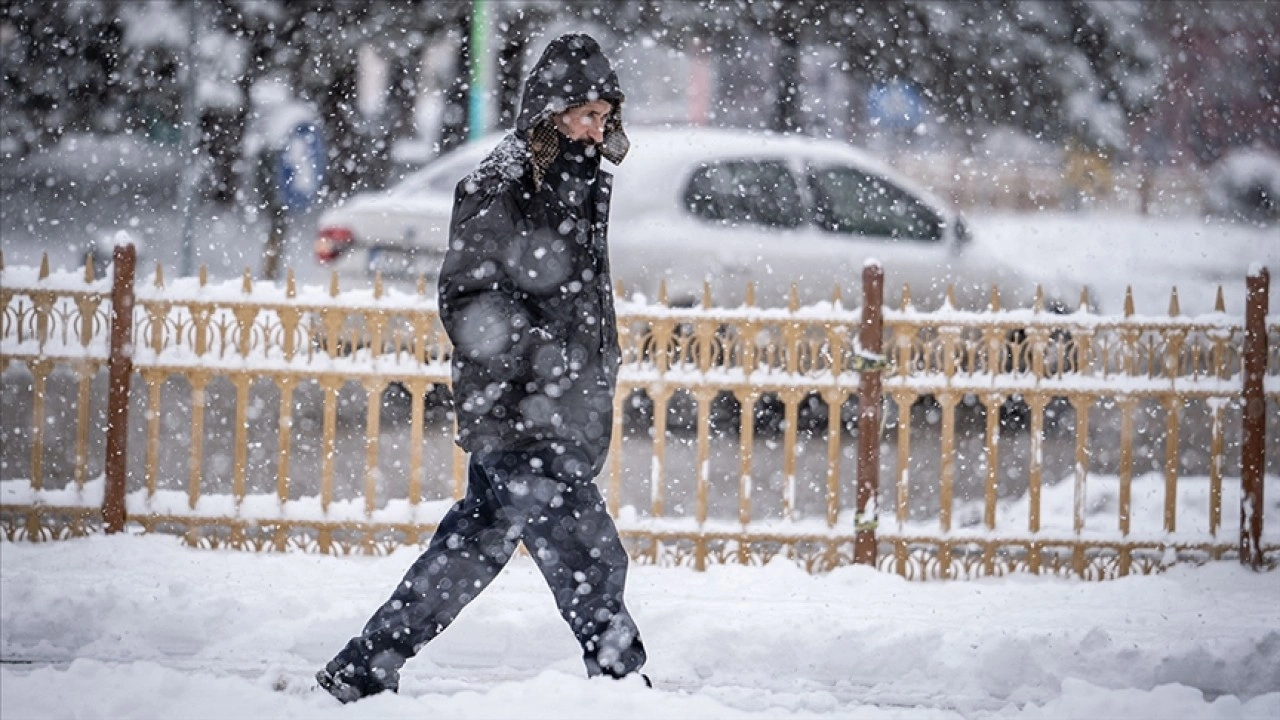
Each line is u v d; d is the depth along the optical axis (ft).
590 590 50.52
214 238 202.28
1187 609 68.08
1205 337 75.56
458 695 51.88
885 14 219.41
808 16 216.13
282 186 197.77
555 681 51.88
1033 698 57.72
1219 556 75.97
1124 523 75.31
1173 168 233.96
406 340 74.38
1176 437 75.66
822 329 80.33
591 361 50.37
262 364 73.92
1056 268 167.12
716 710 50.52
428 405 117.19
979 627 63.72
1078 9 225.15
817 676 60.64
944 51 223.92
